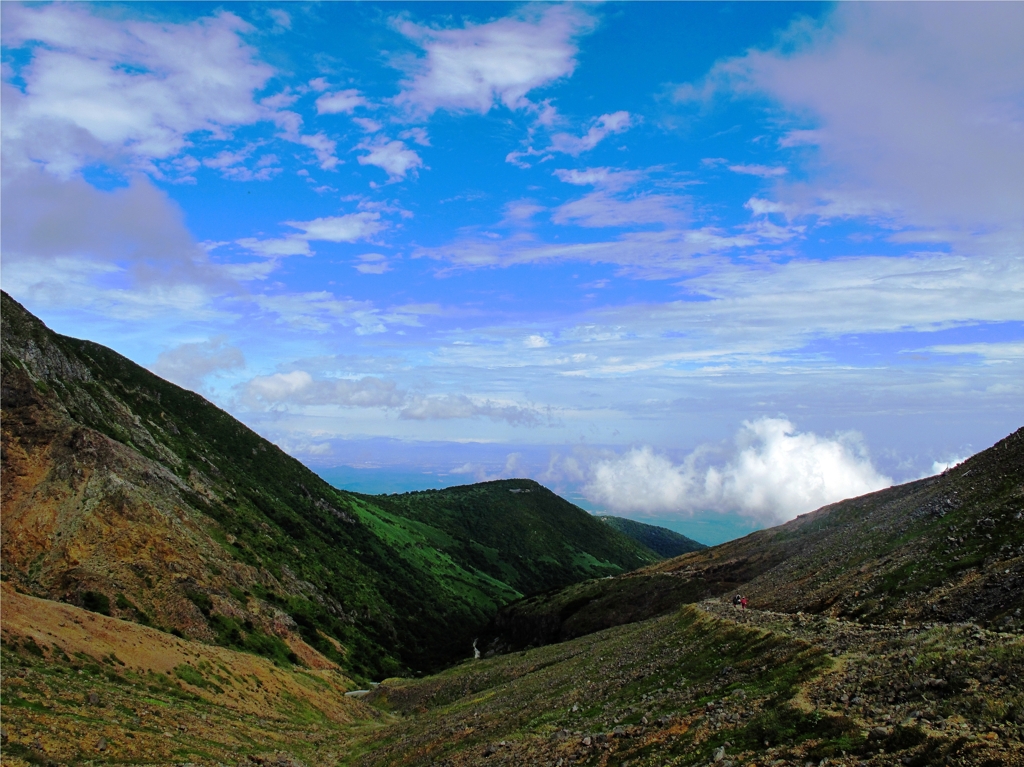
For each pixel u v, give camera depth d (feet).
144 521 306.96
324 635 394.32
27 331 422.41
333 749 179.01
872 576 144.15
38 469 294.46
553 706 133.08
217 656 211.82
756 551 371.35
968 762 42.57
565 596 513.86
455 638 608.60
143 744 117.50
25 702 112.98
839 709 61.77
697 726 74.02
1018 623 80.84
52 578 253.65
